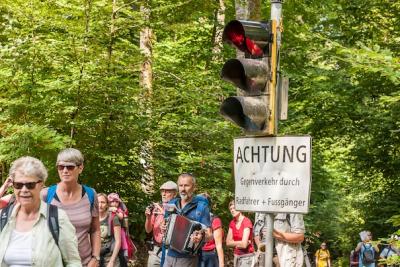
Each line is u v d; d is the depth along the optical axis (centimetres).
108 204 1026
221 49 2053
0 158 1276
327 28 2145
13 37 1373
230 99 629
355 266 2125
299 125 2173
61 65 1405
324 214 3259
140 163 1562
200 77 1866
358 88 2050
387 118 2014
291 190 626
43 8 1416
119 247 1017
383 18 2111
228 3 2102
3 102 1319
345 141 2378
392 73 976
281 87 636
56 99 1352
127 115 1471
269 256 639
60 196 700
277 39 634
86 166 1455
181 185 918
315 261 3059
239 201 659
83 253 693
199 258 920
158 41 2209
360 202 2555
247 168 656
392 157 2280
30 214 540
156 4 1741
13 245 532
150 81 1753
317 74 2058
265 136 643
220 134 1698
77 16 1465
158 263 1117
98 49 1445
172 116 1712
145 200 1580
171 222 897
